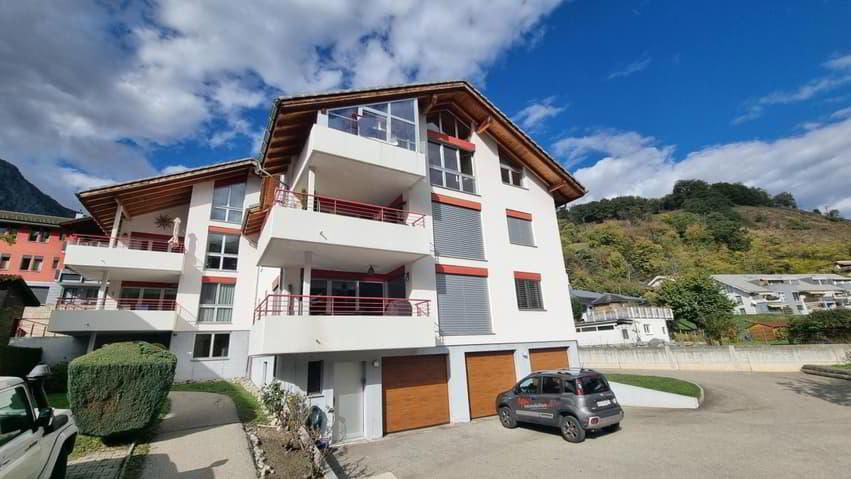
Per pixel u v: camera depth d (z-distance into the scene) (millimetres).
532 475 8094
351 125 13328
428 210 14633
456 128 17391
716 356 24078
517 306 15914
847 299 54750
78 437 7785
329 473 7660
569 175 18797
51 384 14047
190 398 12906
